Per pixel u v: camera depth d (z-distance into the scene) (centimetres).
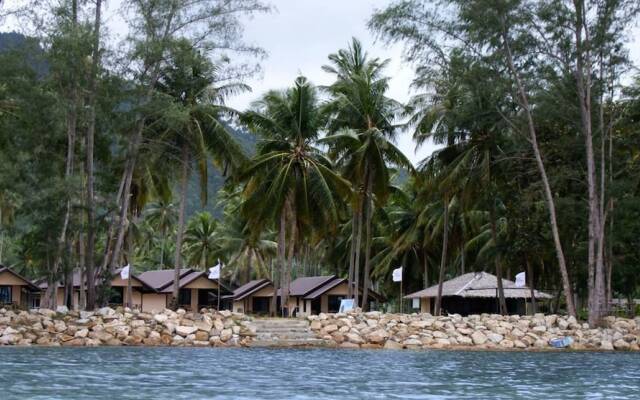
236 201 7269
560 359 2586
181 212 4084
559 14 3403
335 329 3281
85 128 3584
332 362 2280
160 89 3962
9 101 3275
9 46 3256
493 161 4175
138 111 3406
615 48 3447
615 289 4272
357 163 4322
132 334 3047
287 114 4278
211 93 4038
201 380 1655
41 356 2330
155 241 9825
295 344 3148
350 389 1519
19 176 3334
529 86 3538
